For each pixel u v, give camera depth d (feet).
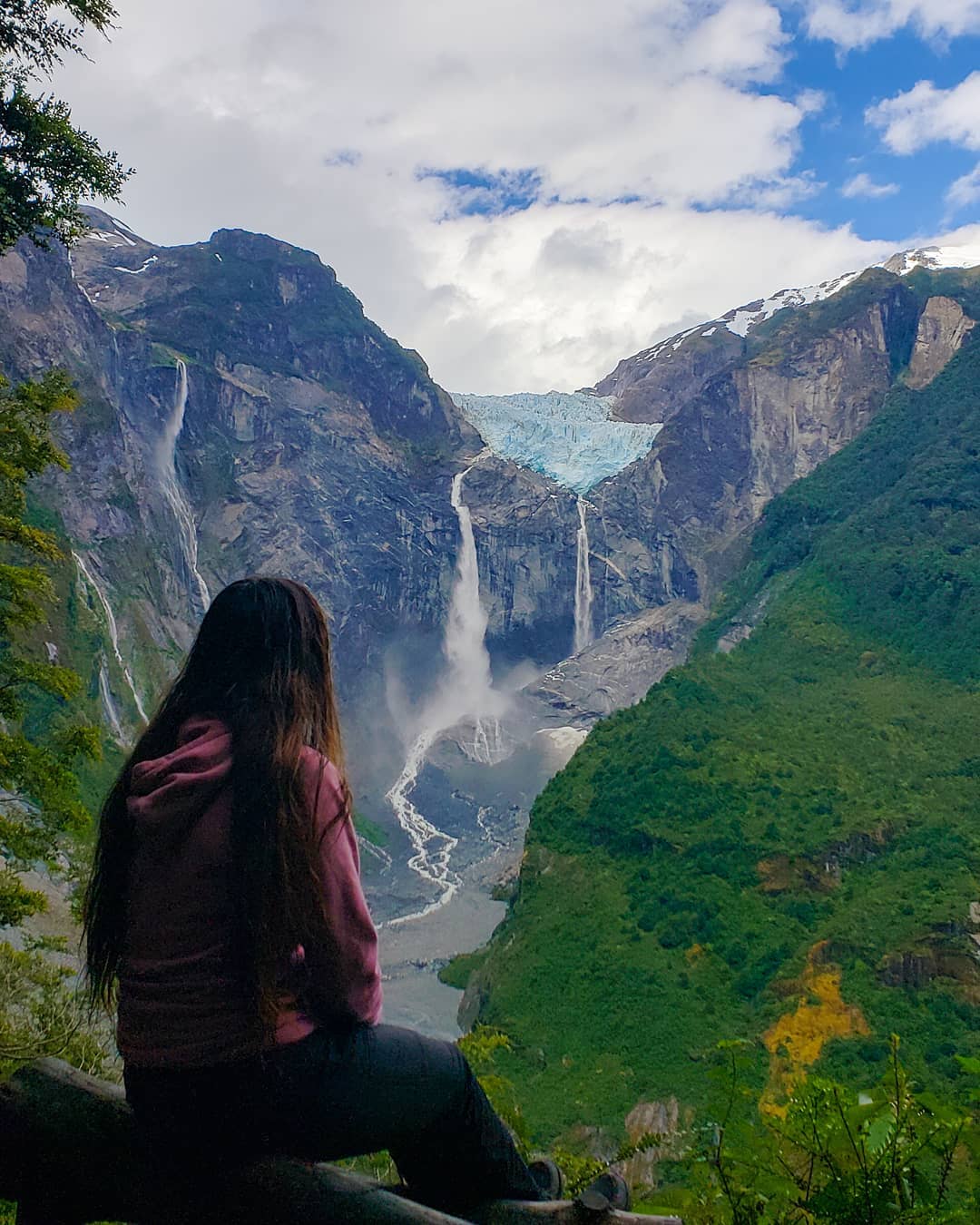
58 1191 12.36
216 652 12.80
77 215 59.26
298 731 12.06
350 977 11.55
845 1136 14.26
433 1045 12.29
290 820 11.43
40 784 63.05
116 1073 48.73
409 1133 11.99
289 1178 11.23
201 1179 11.42
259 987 11.05
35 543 65.46
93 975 12.62
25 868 63.82
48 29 52.37
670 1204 15.23
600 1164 16.92
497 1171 12.72
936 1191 13.79
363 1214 11.18
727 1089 15.66
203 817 11.57
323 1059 11.38
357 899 11.70
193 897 11.37
